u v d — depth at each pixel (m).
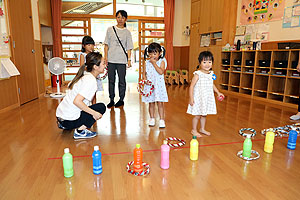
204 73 2.16
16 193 1.29
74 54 6.66
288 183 1.41
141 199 1.24
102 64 2.02
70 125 2.08
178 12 7.21
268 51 4.20
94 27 7.47
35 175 1.49
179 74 6.61
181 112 3.25
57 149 1.92
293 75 3.56
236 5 5.04
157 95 2.43
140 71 7.16
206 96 2.17
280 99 3.99
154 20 7.06
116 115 3.06
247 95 4.48
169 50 7.20
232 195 1.28
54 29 6.20
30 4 4.19
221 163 1.68
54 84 6.02
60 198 1.25
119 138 2.20
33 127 2.52
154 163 1.67
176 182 1.41
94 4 6.52
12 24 3.49
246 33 4.83
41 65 4.66
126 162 1.69
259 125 2.63
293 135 1.92
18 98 3.61
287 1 3.90
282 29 4.04
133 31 8.95
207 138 2.21
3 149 1.92
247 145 1.72
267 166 1.64
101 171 1.53
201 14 5.98
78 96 1.89
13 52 3.48
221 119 2.88
